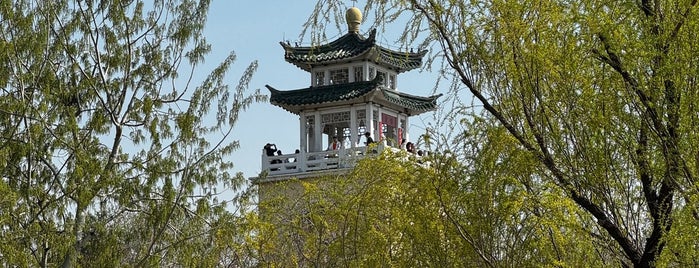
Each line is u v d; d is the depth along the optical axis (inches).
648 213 447.5
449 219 502.6
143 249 1251.2
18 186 1193.4
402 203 554.9
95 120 1242.0
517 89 446.0
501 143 470.0
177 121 1263.5
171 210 1216.2
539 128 440.1
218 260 1007.6
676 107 406.6
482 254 486.6
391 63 1774.1
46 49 1238.9
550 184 439.8
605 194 434.9
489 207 482.0
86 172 1186.6
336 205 699.4
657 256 420.2
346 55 1744.6
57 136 1201.4
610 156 428.5
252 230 783.7
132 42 1304.1
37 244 1133.1
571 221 434.0
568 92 430.9
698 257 401.7
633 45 414.6
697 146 405.1
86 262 1206.9
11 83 1228.5
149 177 1234.6
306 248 737.6
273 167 1710.1
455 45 457.7
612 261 455.5
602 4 433.4
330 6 476.1
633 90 421.4
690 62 404.5
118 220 1263.5
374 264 587.5
